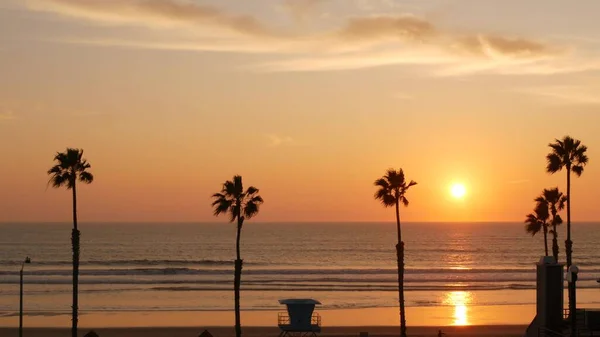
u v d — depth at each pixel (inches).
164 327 2586.1
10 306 3159.5
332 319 2819.9
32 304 3235.7
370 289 3902.6
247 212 1974.7
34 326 2608.3
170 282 4224.9
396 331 2477.9
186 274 4845.0
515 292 3814.0
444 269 5506.9
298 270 5255.9
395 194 2090.3
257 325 2657.5
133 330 2509.8
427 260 7170.3
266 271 5142.7
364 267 6053.2
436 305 3250.5
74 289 1883.6
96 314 2928.2
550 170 2122.3
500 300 3449.8
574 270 1289.4
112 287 3939.5
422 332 2427.4
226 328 2561.5
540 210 2637.8
